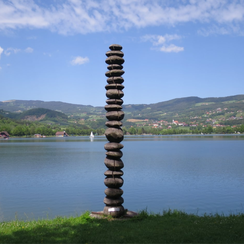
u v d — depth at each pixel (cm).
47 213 2472
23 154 9344
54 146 14350
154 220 1591
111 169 1728
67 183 3916
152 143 17038
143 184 3778
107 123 1756
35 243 1217
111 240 1242
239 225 1456
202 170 5166
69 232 1370
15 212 2511
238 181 3972
